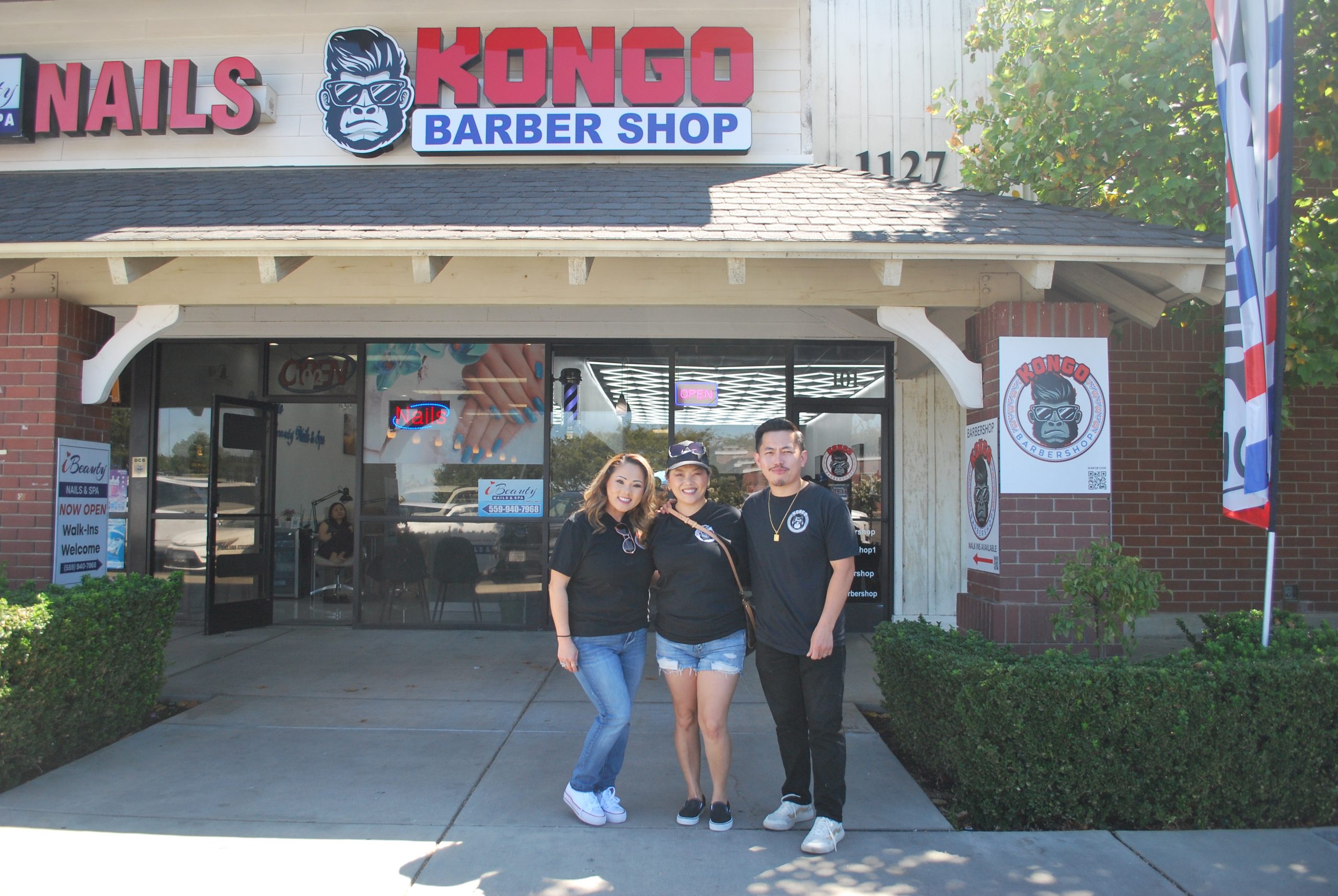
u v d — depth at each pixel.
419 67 7.28
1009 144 7.16
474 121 7.21
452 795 4.23
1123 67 6.40
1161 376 7.99
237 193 6.32
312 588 9.20
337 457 9.39
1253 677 3.91
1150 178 6.43
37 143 7.41
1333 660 3.96
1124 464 7.96
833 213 5.63
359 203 5.93
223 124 7.26
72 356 5.94
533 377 8.38
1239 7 4.34
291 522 9.34
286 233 5.22
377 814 3.99
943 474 8.29
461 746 4.97
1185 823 3.90
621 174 6.83
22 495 5.74
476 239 5.12
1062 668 3.95
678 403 8.37
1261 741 3.93
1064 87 6.52
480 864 3.49
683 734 3.85
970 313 6.60
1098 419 5.35
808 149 7.38
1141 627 7.88
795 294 5.72
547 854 3.58
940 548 8.27
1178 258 4.96
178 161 7.39
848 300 5.68
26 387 5.80
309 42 7.50
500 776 4.50
